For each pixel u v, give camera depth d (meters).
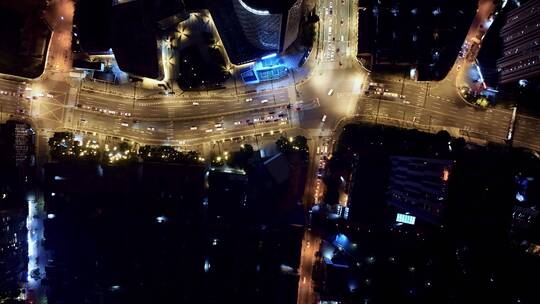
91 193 136.12
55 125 144.62
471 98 139.38
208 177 135.88
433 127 140.62
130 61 136.62
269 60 141.38
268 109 143.38
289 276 132.75
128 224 135.12
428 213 110.94
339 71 142.38
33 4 142.62
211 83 142.25
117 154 140.62
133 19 133.62
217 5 131.12
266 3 124.81
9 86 144.12
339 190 140.62
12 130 138.12
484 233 107.44
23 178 140.88
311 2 141.50
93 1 138.62
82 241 135.88
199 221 135.75
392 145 137.12
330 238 138.50
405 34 136.12
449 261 129.00
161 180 135.25
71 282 136.12
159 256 134.38
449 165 104.69
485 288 123.19
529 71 119.75
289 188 141.75
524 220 123.38
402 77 141.00
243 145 143.12
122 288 134.50
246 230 135.62
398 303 130.12
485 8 139.75
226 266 134.50
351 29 142.12
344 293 131.62
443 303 127.25
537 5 114.81
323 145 142.12
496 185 105.50
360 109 142.12
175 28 140.50
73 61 142.00
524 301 119.06
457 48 136.75
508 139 138.38
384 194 133.12
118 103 144.88
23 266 138.75
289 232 135.75
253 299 132.62
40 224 143.12
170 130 144.88
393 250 133.62
